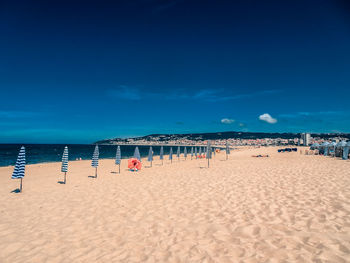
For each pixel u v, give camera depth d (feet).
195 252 11.64
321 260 10.12
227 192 24.44
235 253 11.29
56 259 11.45
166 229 14.99
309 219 15.24
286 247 11.58
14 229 15.53
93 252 12.10
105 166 68.23
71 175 45.06
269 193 23.00
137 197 23.77
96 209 19.86
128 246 12.71
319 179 29.40
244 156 106.11
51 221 17.03
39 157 133.80
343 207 17.28
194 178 35.68
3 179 40.40
